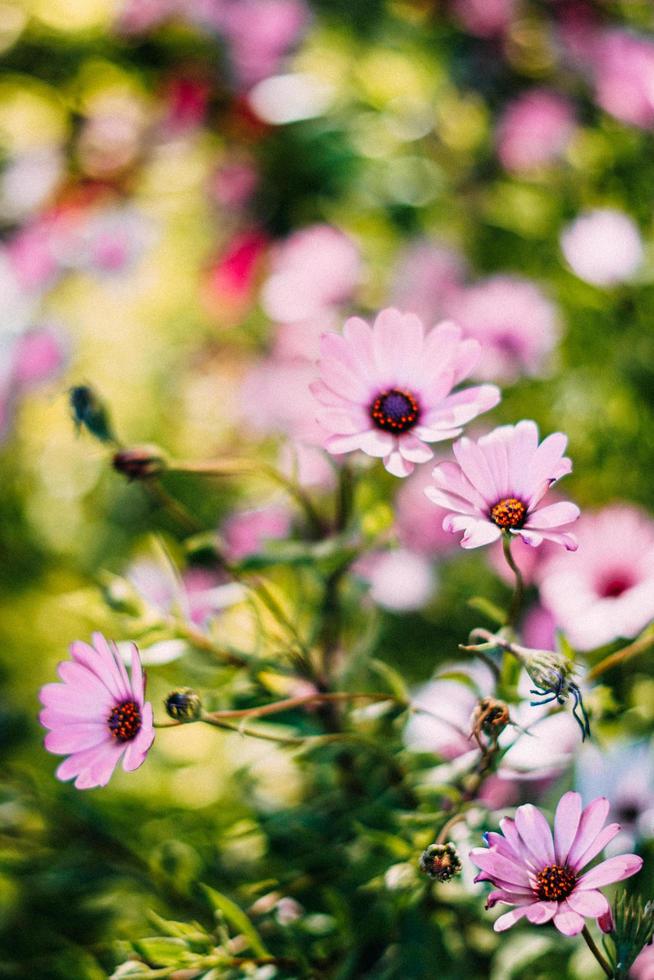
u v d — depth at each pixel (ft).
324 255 3.71
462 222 3.91
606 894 2.46
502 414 3.40
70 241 4.30
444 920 2.50
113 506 4.09
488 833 2.15
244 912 2.50
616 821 2.52
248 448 3.97
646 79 3.39
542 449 2.17
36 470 4.21
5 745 3.02
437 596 3.36
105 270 4.27
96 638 2.22
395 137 4.11
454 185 4.02
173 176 4.58
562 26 4.06
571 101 3.92
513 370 3.27
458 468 2.19
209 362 4.31
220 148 4.54
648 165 3.65
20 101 4.81
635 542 2.70
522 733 2.30
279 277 3.74
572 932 2.08
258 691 2.49
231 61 4.40
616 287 3.35
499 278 3.37
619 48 3.52
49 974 2.64
